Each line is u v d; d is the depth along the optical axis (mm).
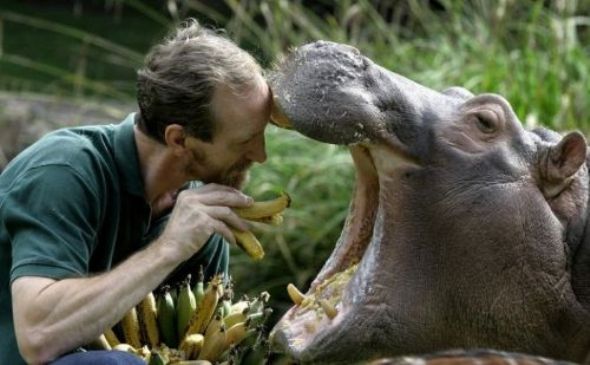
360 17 15594
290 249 12297
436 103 6672
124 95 16359
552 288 6609
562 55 13750
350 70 6473
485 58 13953
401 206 6508
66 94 17047
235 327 7105
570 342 6738
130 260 6629
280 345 6578
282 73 6602
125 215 7121
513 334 6621
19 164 6977
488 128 6633
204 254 7551
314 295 6703
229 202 6703
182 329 7156
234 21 15656
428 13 16469
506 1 14539
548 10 16031
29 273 6551
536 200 6582
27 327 6520
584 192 6766
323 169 12656
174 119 6789
